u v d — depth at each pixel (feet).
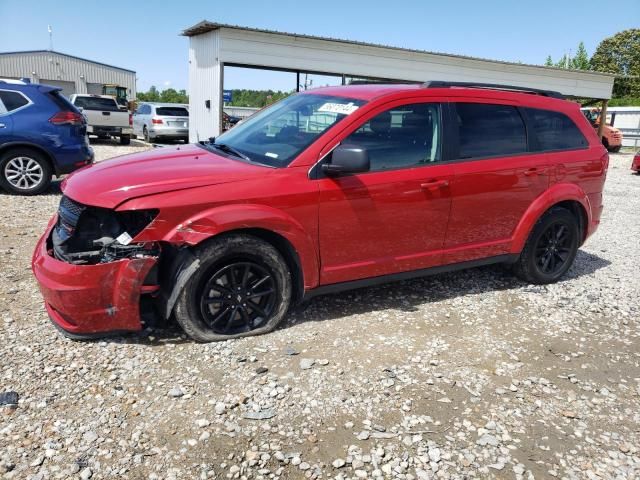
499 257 15.88
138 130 79.61
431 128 13.98
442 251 14.55
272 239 12.42
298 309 14.03
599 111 87.92
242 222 11.30
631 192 39.81
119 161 12.96
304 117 13.76
